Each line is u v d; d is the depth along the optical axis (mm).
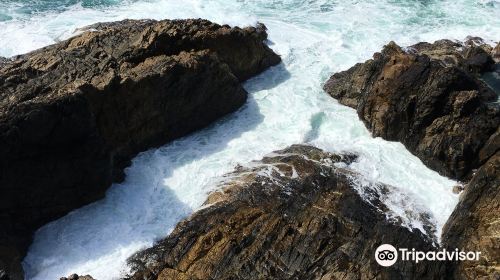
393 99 25016
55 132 20828
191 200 23141
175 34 26969
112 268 20422
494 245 18719
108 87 23203
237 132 26938
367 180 22984
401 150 25219
